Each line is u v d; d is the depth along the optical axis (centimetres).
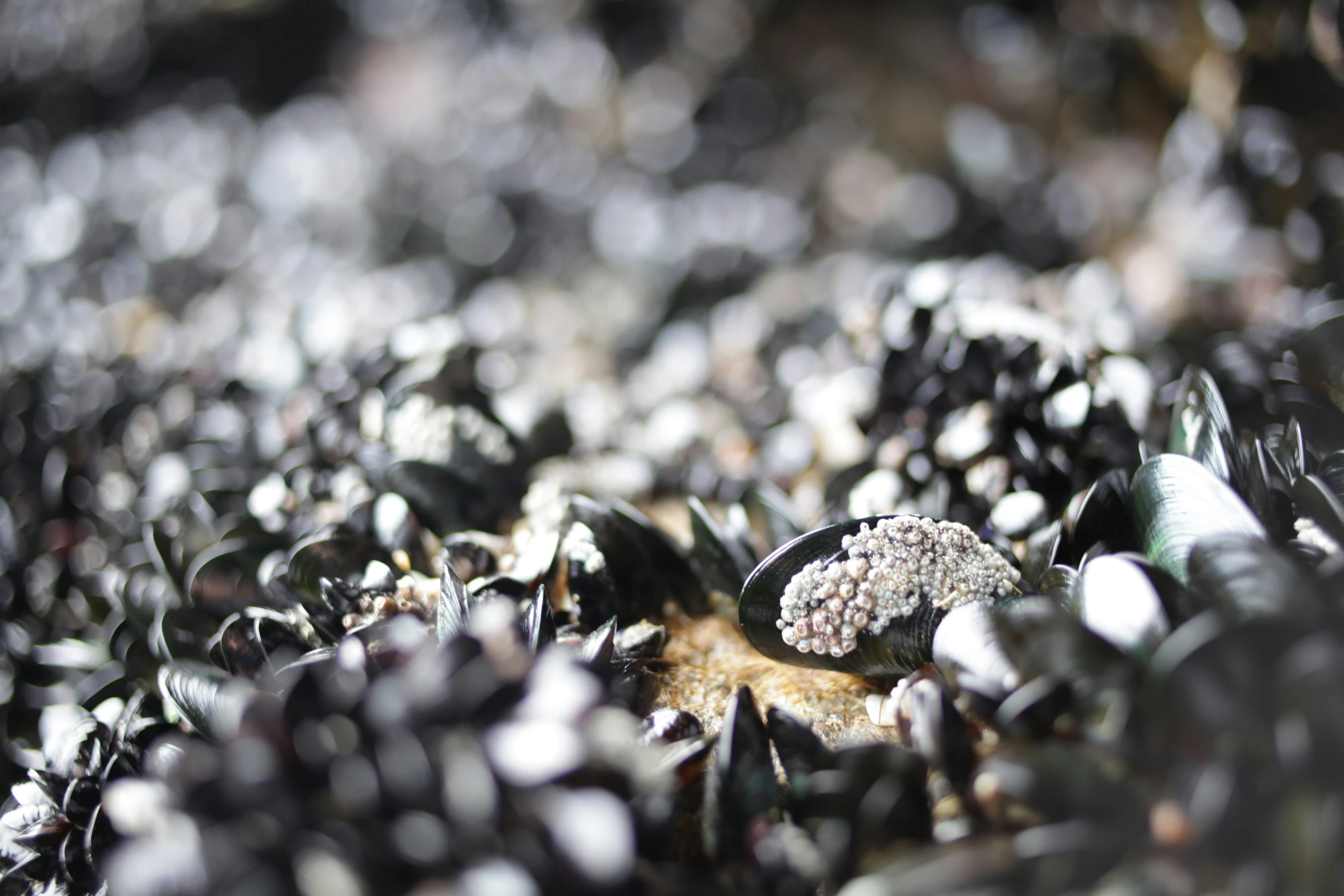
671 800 32
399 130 109
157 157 95
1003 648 33
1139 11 58
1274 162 50
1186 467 35
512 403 47
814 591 36
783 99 106
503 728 31
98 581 45
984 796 32
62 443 49
